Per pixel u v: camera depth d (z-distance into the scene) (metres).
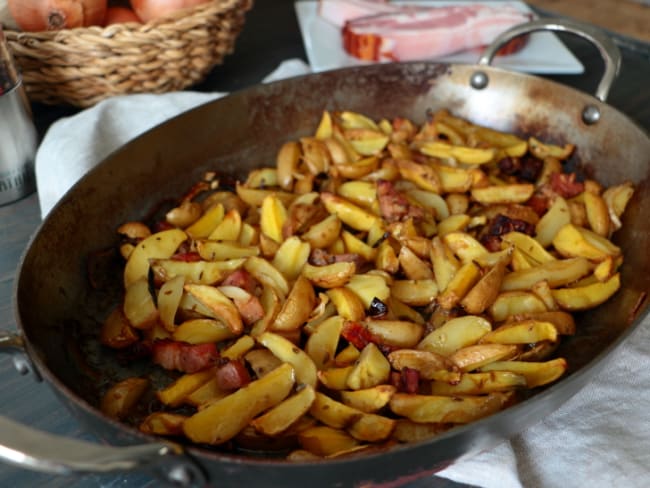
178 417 0.31
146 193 0.45
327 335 0.36
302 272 0.40
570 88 0.49
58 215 0.38
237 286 0.38
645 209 0.43
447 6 0.70
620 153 0.46
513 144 0.51
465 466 0.32
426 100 0.53
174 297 0.38
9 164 0.50
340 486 0.26
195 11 0.55
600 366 0.30
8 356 0.38
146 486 0.32
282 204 0.45
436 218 0.47
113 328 0.37
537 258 0.42
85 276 0.40
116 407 0.33
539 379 0.34
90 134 0.50
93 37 0.52
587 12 1.08
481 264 0.40
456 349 0.36
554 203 0.45
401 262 0.41
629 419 0.35
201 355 0.35
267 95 0.50
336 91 0.52
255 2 0.79
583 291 0.39
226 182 0.49
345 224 0.45
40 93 0.56
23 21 0.53
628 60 0.66
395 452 0.25
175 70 0.57
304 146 0.49
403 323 0.37
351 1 0.71
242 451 0.32
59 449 0.22
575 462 0.33
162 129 0.45
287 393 0.32
